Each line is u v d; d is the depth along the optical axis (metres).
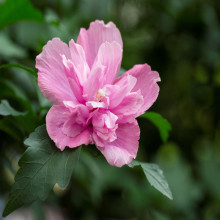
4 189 0.65
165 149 1.00
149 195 0.74
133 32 0.90
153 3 0.87
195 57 0.93
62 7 0.70
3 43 0.64
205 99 0.98
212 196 0.83
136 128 0.49
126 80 0.49
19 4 0.57
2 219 0.65
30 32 0.65
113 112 0.49
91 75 0.48
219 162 0.91
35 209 0.64
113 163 0.48
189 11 0.87
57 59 0.49
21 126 0.55
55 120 0.48
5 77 0.64
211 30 0.90
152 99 0.50
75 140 0.48
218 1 0.92
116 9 0.85
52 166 0.47
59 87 0.49
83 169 0.66
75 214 0.71
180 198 0.77
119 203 0.74
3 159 0.61
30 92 0.64
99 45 0.51
